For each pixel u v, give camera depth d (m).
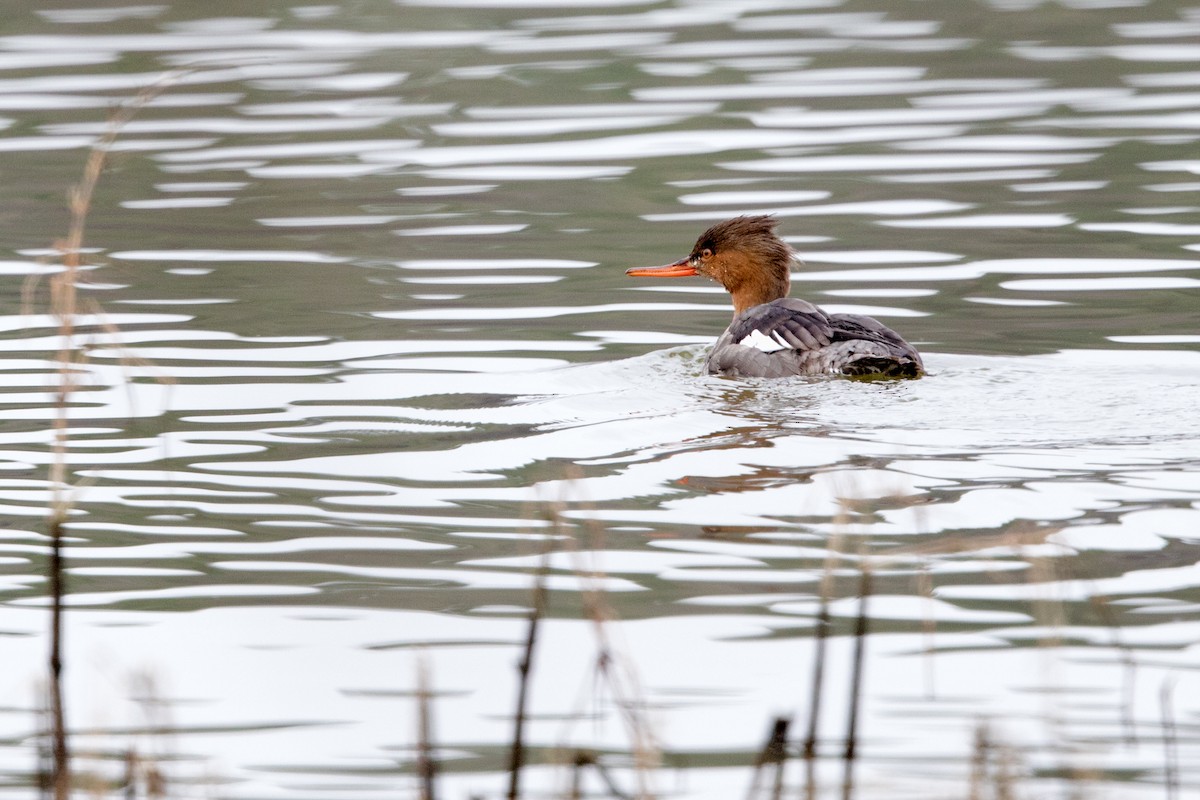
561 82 29.34
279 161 24.47
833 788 7.43
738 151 24.61
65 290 10.81
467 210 21.88
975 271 18.48
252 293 18.00
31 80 29.11
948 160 23.67
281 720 8.34
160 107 27.72
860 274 18.58
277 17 35.19
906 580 9.63
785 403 13.43
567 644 9.07
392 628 9.30
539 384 14.55
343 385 14.51
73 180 23.23
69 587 9.88
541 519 10.79
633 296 18.20
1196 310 16.66
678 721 8.17
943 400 13.38
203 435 12.89
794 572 9.80
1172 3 35.47
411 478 11.73
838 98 27.78
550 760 7.94
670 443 12.31
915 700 8.24
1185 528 10.11
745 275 17.38
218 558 10.29
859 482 11.12
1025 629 8.94
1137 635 8.77
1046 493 10.79
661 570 9.88
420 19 35.12
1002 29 33.28
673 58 31.16
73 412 13.58
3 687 8.70
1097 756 7.61
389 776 7.81
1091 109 26.42
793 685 8.48
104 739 8.15
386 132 26.14
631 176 23.45
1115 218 20.44
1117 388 13.77
